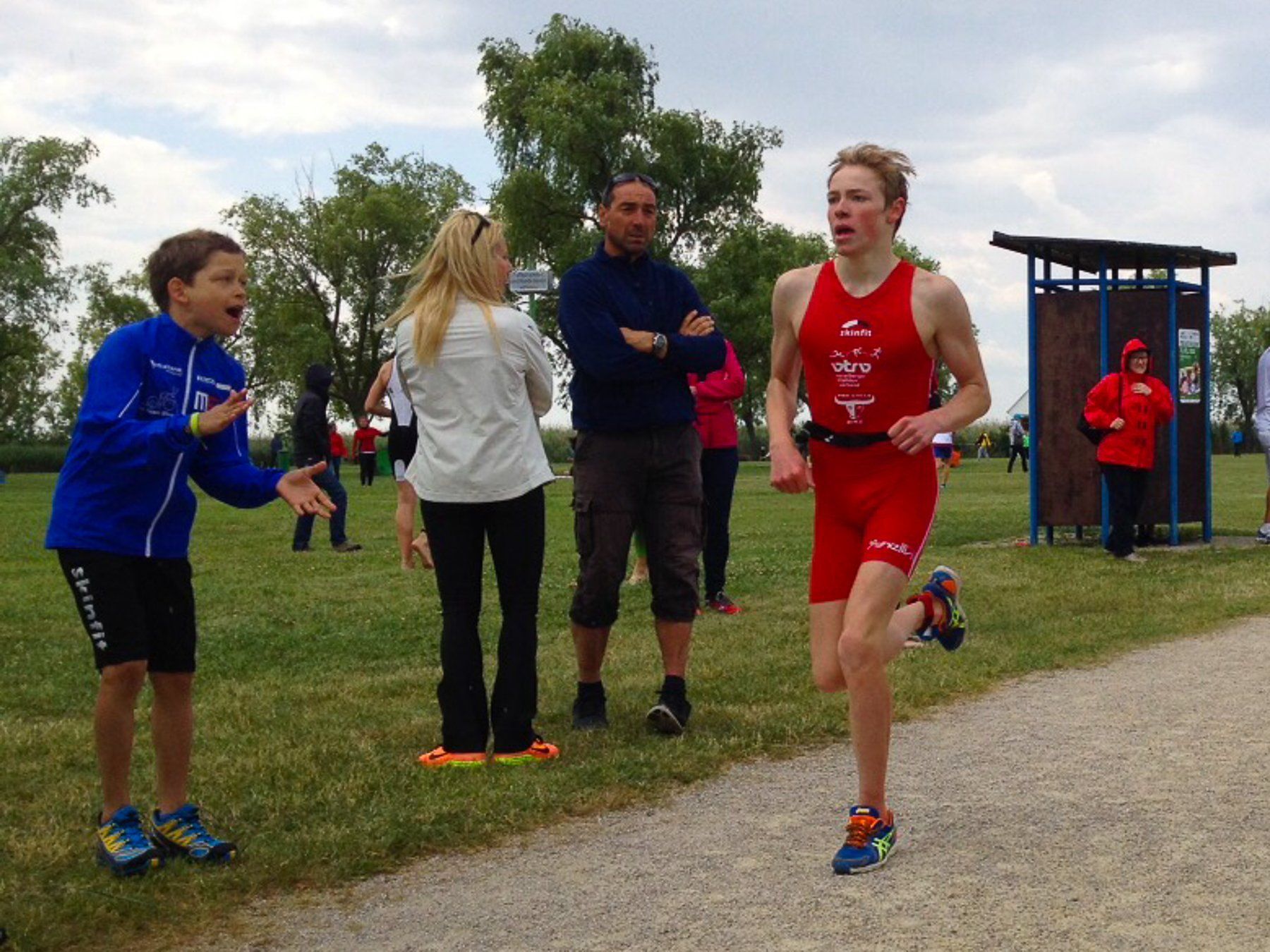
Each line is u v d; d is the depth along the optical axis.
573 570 13.13
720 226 53.12
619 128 48.56
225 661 8.44
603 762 5.52
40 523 23.30
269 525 21.38
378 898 4.10
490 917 3.92
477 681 5.73
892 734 6.09
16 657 8.59
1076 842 4.43
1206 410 14.53
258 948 3.73
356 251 63.12
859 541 4.50
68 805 5.08
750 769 5.53
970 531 16.52
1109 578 11.20
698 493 6.19
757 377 56.78
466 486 5.60
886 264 4.39
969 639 8.34
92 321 67.75
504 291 5.83
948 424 4.24
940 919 3.75
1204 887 3.96
